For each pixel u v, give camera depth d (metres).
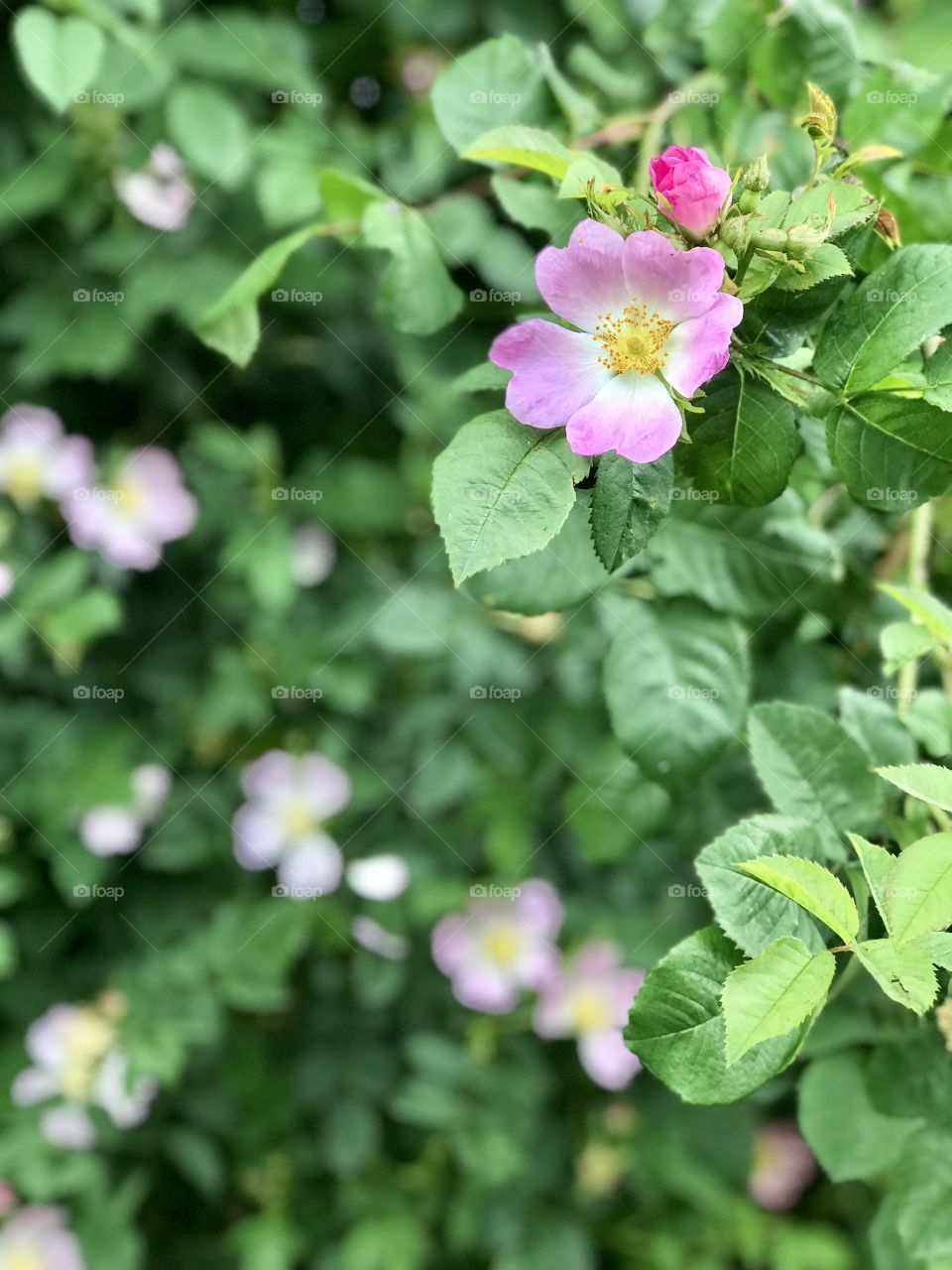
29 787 0.66
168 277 0.65
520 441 0.29
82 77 0.45
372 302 0.69
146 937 0.68
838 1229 0.77
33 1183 0.66
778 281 0.29
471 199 0.48
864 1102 0.36
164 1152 0.72
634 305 0.28
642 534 0.29
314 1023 0.73
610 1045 0.69
